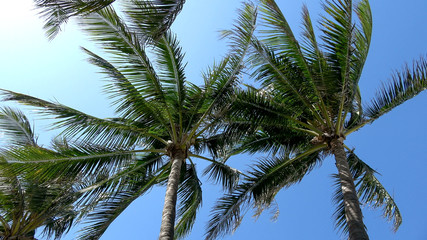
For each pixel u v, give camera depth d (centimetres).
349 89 1046
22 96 923
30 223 1127
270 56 1043
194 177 1288
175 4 610
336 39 1009
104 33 911
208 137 1245
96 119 998
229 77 1055
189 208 1238
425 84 1056
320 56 1043
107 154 1066
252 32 985
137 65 974
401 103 1104
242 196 1145
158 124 1116
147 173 1223
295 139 1223
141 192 1192
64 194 1107
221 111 1090
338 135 1094
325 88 1062
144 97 1031
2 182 1114
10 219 1171
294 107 1109
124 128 1049
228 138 1173
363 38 1020
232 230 1100
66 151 1015
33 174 999
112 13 896
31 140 1105
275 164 1195
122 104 1024
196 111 1123
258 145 1255
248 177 1180
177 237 1233
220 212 1125
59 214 1141
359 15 1026
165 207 956
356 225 855
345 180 982
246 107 1084
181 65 1045
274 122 1120
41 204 1112
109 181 1143
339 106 1091
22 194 1131
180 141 1114
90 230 1055
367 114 1153
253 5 997
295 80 1073
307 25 1030
